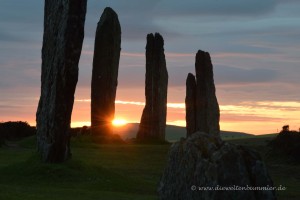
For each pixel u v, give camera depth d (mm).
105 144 53062
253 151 16406
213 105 58531
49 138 30359
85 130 60031
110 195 24547
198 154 17188
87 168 30188
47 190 24844
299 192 30781
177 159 18594
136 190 27938
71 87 30375
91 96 58406
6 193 22344
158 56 63531
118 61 59469
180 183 18125
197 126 57906
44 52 31578
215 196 15930
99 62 58406
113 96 58562
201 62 58812
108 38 58531
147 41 64250
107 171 30688
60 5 30547
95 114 57906
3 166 32094
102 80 58156
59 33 30344
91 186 27500
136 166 38906
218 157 16188
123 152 45344
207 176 16391
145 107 62781
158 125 62219
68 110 30516
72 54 30047
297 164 41094
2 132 56469
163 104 63250
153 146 50219
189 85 58969
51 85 30641
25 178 28422
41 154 30844
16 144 48938
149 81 63156
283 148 44438
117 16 59500
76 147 48312
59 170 29062
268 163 42125
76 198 22828
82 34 30375
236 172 15953
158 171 37312
